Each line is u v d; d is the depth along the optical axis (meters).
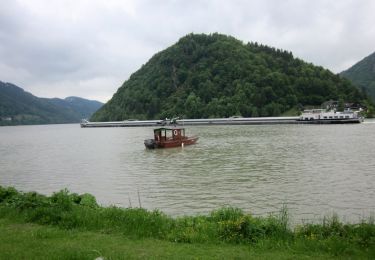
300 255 11.61
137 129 177.75
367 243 12.24
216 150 62.75
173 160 52.31
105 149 75.19
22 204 16.72
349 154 50.53
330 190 28.97
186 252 11.84
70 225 14.53
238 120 177.12
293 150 57.62
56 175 42.28
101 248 12.05
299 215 22.30
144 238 13.32
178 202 26.59
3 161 58.50
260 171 38.84
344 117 145.88
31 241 12.69
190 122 192.75
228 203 25.80
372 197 26.58
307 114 156.12
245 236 13.27
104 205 26.39
